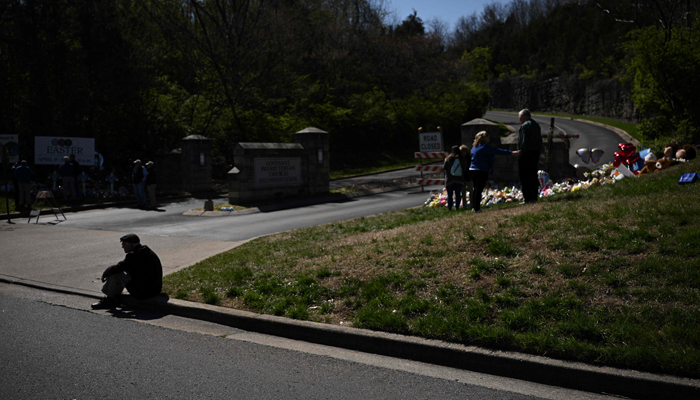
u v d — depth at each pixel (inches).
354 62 1948.8
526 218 294.0
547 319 190.7
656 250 220.5
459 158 465.7
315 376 171.5
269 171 756.6
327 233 425.7
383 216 512.7
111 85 959.0
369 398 153.6
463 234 290.5
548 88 3572.8
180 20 1238.3
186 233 496.7
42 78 901.8
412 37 2265.0
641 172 442.9
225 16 1288.1
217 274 303.6
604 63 3142.2
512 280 223.5
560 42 3745.1
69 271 343.6
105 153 996.6
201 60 1277.1
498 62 4461.1
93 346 203.5
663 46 871.7
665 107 909.2
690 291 188.5
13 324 234.4
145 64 1063.6
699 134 834.8
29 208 701.3
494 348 178.4
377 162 1576.0
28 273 339.0
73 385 164.2
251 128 1288.1
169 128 1119.6
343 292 245.0
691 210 251.4
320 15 1861.5
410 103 1998.0
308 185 809.5
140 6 1120.2
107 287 265.0
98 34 954.1
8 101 903.7
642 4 1105.4
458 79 2486.5
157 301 259.9
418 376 170.4
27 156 934.4
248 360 187.3
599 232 247.6
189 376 171.8
